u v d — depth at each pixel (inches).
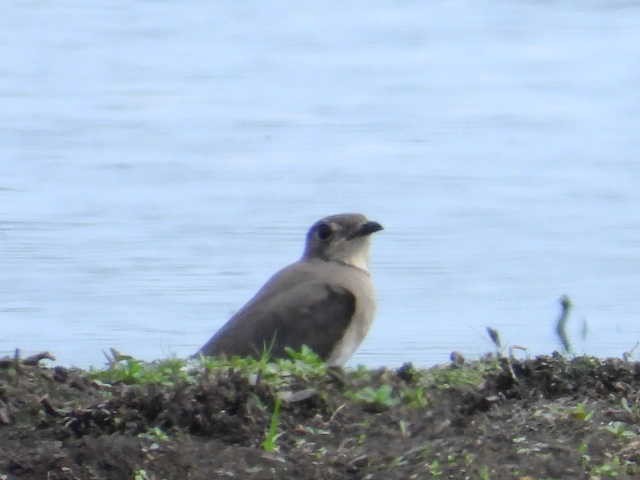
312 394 495.8
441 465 451.8
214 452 465.1
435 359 722.8
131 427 484.4
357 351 736.3
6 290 831.1
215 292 833.5
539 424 481.4
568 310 784.3
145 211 971.9
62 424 487.8
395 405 504.7
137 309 807.1
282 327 615.8
